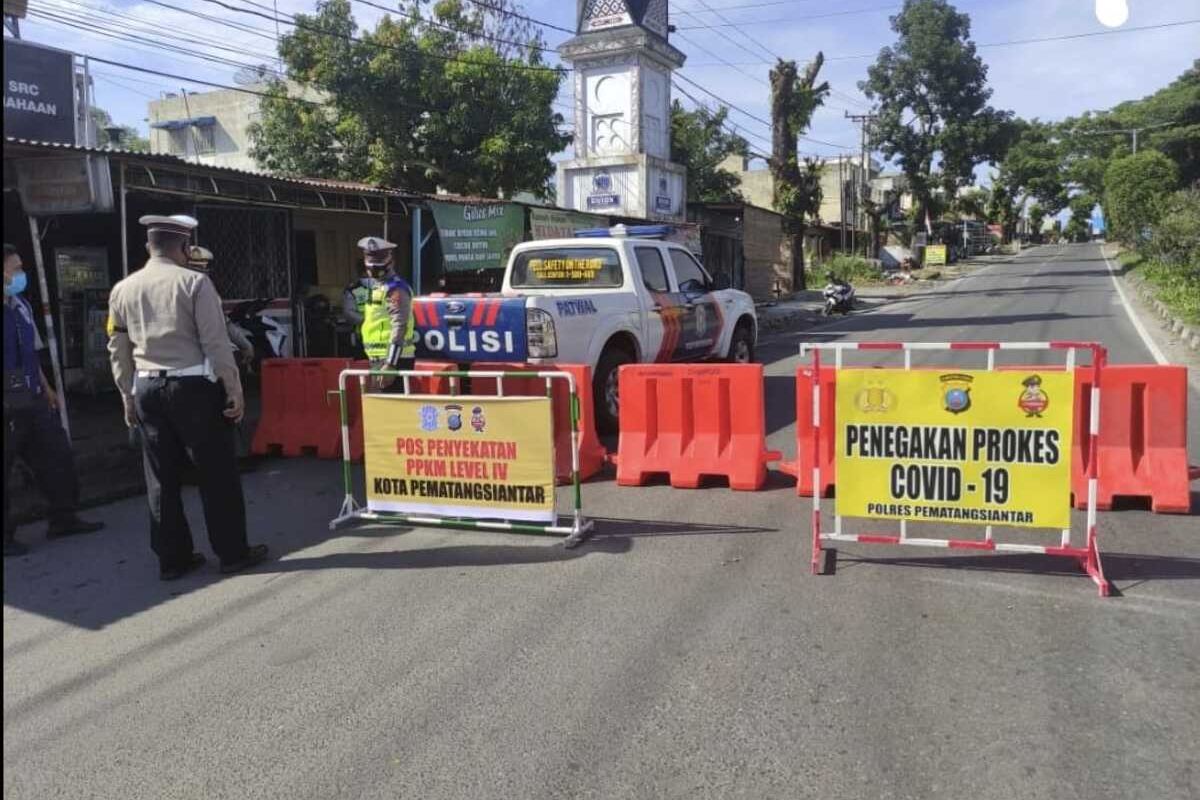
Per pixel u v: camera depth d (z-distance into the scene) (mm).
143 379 5238
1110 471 5969
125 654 4367
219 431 5371
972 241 75750
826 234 49969
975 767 3129
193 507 7191
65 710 3812
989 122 54219
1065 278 36938
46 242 11727
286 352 13680
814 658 3980
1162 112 57031
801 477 6625
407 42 21031
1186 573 4848
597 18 21297
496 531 6102
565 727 3496
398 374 6191
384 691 3854
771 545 5559
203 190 9664
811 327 21406
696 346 10477
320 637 4445
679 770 3184
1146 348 13984
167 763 3373
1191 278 21062
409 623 4570
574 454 5723
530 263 9820
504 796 3076
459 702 3725
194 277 5180
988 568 5016
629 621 4469
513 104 21609
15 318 6059
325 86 21125
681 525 6055
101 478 8156
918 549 5371
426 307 8109
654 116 21875
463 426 5977
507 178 21547
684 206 23203
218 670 4133
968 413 4836
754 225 28266
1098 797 2943
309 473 8148
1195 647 3975
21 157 7855
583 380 7488
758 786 3072
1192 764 3109
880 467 5012
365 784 3184
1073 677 3732
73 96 11461
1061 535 5148
